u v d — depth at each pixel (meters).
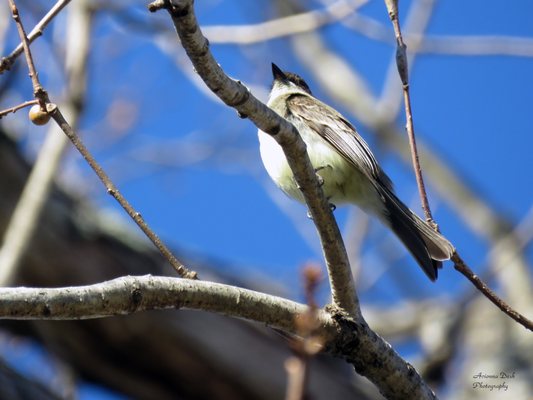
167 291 5.85
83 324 10.97
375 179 9.94
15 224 10.47
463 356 13.34
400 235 9.80
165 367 11.29
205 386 11.36
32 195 10.57
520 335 13.16
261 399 11.34
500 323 13.41
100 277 11.27
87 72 11.26
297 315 6.20
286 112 10.75
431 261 8.72
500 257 14.13
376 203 10.17
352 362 6.72
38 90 5.71
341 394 11.73
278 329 6.28
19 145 11.70
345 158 10.05
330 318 6.57
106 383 11.52
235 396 11.37
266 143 10.02
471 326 13.66
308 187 6.38
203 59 5.60
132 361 11.30
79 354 11.28
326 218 6.45
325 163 10.26
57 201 11.35
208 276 12.70
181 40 5.53
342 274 6.55
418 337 14.57
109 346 11.19
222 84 5.76
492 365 12.81
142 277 5.82
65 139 10.78
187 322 11.23
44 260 10.97
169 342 11.16
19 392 10.34
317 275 5.13
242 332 11.51
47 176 10.65
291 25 12.13
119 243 11.65
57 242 11.11
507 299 13.85
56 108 5.77
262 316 6.16
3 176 11.31
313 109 10.62
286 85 11.92
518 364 12.71
